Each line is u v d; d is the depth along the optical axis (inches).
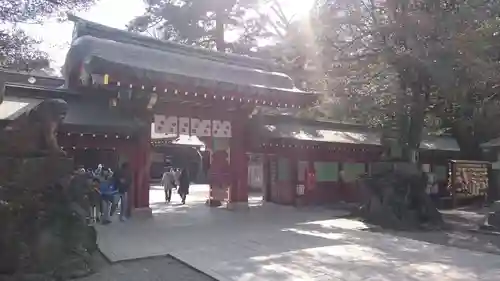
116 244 407.2
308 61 760.3
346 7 604.4
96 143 539.8
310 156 753.6
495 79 543.5
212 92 548.7
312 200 752.3
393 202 565.0
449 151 882.8
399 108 586.9
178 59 580.7
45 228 316.2
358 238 450.6
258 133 674.2
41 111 338.0
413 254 373.7
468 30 505.7
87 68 466.6
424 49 521.7
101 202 530.0
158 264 340.5
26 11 370.0
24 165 317.4
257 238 439.5
